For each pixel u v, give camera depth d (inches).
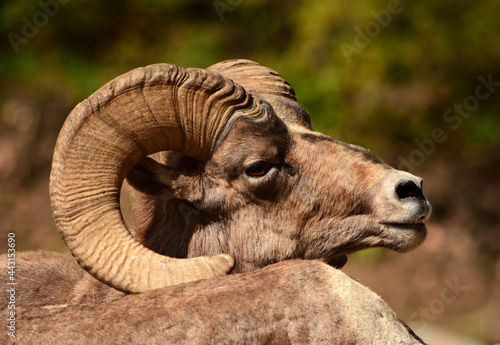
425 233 874.1
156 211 899.4
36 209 2380.7
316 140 880.9
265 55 2600.9
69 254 923.4
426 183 2490.2
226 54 2637.8
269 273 768.9
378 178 865.5
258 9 2689.5
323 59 2527.1
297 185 874.1
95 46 2736.2
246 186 864.9
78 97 2628.0
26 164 2503.7
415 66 2546.8
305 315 735.7
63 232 791.1
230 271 796.6
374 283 2236.7
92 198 794.8
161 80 817.5
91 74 2667.3
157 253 849.5
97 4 2780.5
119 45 2711.6
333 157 874.1
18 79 2684.5
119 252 786.8
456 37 2551.7
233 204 872.9
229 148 856.3
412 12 2556.6
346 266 2282.2
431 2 2566.4
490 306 2194.9
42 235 2283.5
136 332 714.2
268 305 736.3
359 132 2468.0
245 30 2674.7
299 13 2605.8
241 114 851.4
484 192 2488.9
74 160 792.3
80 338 708.7
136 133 816.3
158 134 829.8
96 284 846.5
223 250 880.3
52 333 713.6
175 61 2628.0
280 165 869.8
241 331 724.0
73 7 2758.4
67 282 854.5
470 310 2183.8
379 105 2488.9
